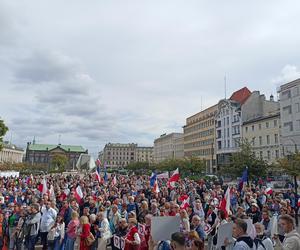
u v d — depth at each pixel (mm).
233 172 40281
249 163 38781
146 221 8930
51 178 37000
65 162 146875
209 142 95062
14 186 23625
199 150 103562
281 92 59812
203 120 100938
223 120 84125
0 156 150000
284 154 53906
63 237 11117
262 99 75438
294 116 56312
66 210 12461
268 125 64312
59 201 17297
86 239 9602
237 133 76250
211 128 93875
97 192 19922
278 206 14547
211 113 94500
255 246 5605
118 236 9680
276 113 63375
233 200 17250
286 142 57625
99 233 10461
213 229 10438
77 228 10031
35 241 11891
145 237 8633
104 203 13953
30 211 12000
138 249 8508
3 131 43812
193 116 111750
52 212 12180
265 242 6648
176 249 4383
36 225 11852
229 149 79312
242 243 5012
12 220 12305
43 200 13312
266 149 64312
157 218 6668
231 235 6875
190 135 113625
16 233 12008
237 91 84375
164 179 37406
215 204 13836
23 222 11969
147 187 22953
